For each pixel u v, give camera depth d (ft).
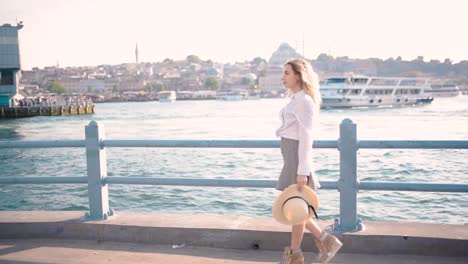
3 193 59.16
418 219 42.34
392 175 71.97
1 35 300.20
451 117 227.81
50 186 63.46
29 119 281.74
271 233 15.02
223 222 16.12
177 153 103.65
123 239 16.19
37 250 15.57
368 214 44.42
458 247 13.93
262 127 191.11
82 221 16.67
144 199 53.78
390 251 14.39
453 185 14.34
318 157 89.45
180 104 614.34
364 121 206.39
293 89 12.75
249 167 81.61
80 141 16.80
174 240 15.78
